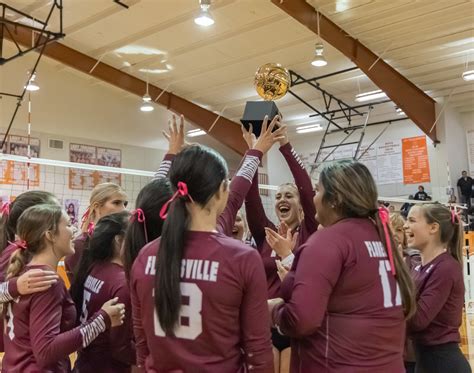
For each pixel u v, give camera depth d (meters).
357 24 9.96
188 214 1.45
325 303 1.48
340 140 16.31
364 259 1.54
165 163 2.06
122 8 9.52
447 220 2.32
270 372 1.37
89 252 2.10
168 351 1.35
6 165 10.98
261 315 1.38
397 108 13.96
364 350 1.49
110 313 1.79
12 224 2.24
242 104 14.52
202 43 10.86
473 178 14.30
